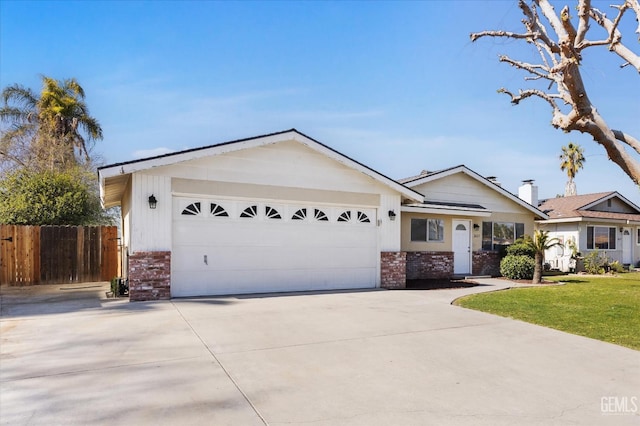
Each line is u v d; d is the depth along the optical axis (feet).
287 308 29.71
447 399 13.78
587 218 72.43
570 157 128.57
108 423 11.73
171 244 33.47
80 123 86.63
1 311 28.12
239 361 17.43
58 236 45.21
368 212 43.04
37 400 13.28
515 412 12.85
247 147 35.65
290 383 15.02
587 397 14.15
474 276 58.80
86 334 21.63
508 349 19.95
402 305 31.83
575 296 37.88
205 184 34.88
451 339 21.68
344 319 26.17
